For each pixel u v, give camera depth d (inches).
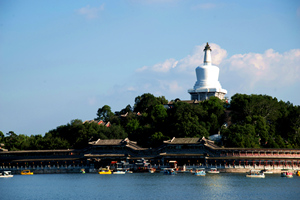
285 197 5807.1
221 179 7573.8
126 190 6565.0
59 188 7017.7
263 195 5944.9
